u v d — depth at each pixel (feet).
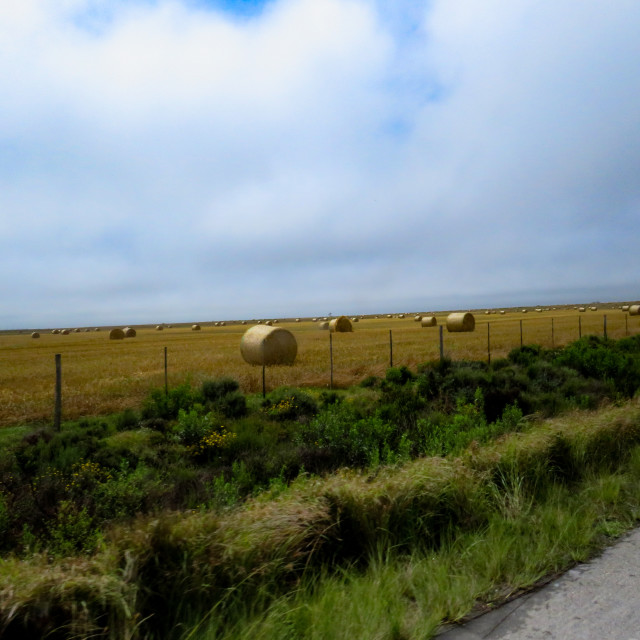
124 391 51.65
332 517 12.75
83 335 293.02
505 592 11.22
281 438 31.55
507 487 15.93
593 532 13.88
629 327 147.43
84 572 9.55
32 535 16.06
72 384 60.08
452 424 29.07
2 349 153.17
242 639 9.11
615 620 9.91
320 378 56.59
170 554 10.61
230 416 38.04
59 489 20.43
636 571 11.87
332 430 27.61
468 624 9.99
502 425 26.91
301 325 309.63
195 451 28.86
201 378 56.49
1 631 8.38
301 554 11.69
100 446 29.19
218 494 19.94
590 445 19.69
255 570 10.70
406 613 10.25
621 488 17.30
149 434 32.99
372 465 21.68
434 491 14.33
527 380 41.96
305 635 9.46
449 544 13.20
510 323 185.98
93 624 8.84
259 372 63.82
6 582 8.98
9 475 22.49
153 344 152.97
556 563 12.32
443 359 53.21
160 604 9.96
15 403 45.96
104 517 17.62
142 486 20.81
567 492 16.80
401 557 12.53
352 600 10.38
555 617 10.11
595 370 46.55
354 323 280.51
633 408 23.98
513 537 13.15
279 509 12.60
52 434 31.60
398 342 109.91
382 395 39.29
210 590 10.27
